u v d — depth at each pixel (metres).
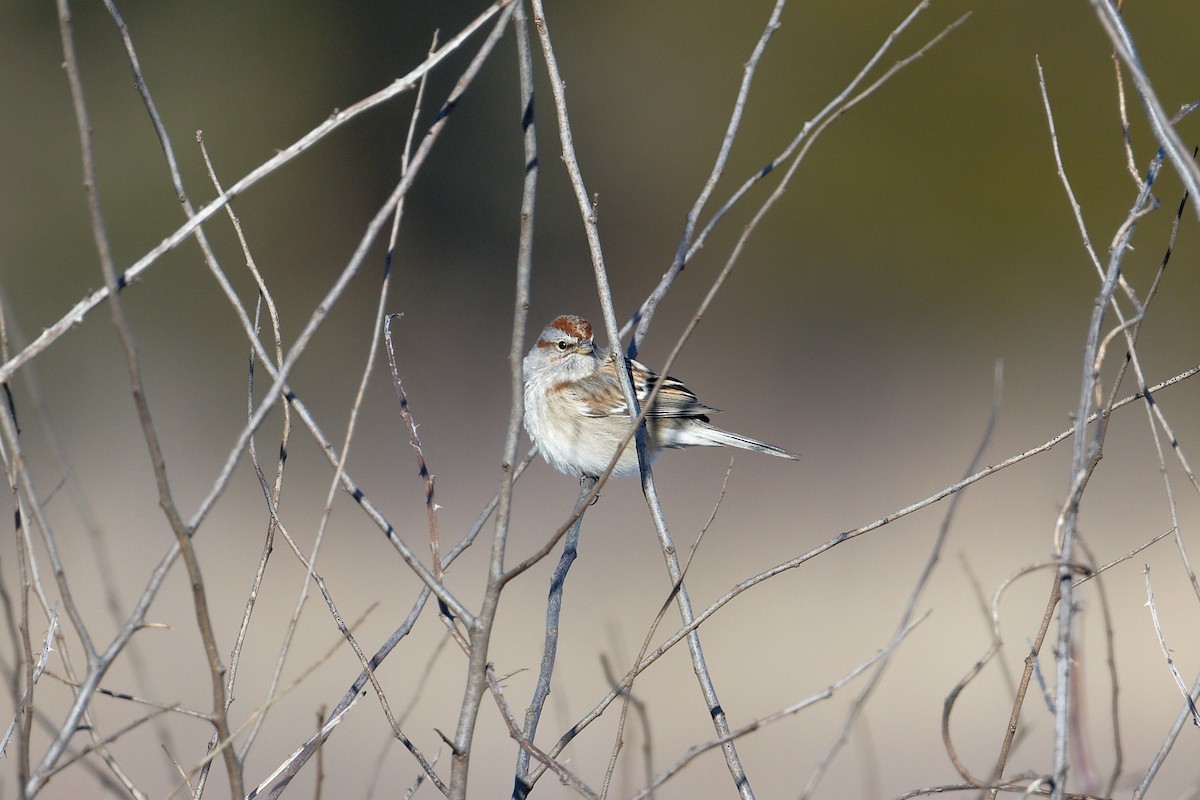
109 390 20.66
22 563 3.99
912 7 23.84
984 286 23.53
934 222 23.64
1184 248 21.19
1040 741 11.71
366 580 14.71
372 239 3.87
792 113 24.59
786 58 24.62
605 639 13.21
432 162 25.06
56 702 10.81
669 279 5.48
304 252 24.38
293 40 24.56
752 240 24.59
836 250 24.25
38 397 4.52
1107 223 22.55
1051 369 22.64
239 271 22.72
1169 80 21.95
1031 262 23.19
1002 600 14.21
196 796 4.62
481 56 3.92
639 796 3.99
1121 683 12.38
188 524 3.82
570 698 12.29
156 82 23.55
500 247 25.48
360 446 20.00
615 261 25.73
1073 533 3.98
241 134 23.83
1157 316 21.16
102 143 22.86
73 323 4.12
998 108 23.22
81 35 23.12
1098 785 4.61
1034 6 22.83
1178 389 20.05
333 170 24.73
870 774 4.88
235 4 23.97
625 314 25.33
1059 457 18.67
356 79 25.05
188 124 23.47
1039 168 23.00
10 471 4.09
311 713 11.73
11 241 21.86
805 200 24.30
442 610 4.50
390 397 21.95
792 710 3.89
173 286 21.91
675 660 13.11
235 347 21.95
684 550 16.09
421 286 24.88
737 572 15.41
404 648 13.02
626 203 25.61
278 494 4.61
